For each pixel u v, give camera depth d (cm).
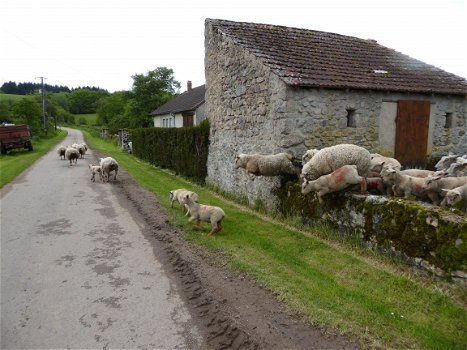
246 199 1070
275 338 387
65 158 2320
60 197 1155
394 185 646
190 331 414
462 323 414
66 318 444
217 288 505
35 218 905
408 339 385
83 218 905
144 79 4922
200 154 1415
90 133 6994
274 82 903
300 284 507
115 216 924
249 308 448
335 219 693
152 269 590
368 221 614
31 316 449
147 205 1008
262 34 1180
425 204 564
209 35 1284
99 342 396
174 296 497
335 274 547
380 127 1005
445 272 485
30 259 634
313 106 899
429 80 1127
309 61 1022
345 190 687
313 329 402
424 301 461
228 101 1170
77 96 13112
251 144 1040
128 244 711
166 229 791
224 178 1234
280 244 684
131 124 4841
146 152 2303
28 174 1647
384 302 460
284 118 872
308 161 754
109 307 469
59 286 530
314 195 750
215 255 623
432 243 504
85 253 663
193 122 2897
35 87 14512
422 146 1083
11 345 392
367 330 398
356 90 952
